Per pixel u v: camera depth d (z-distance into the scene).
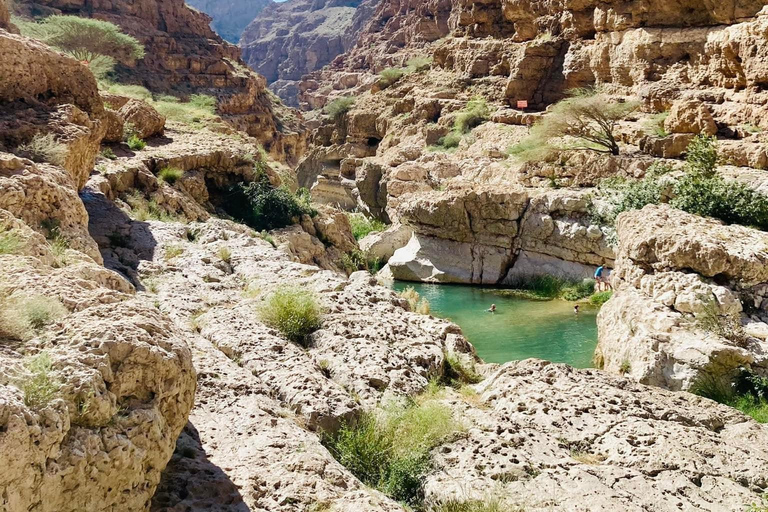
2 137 11.45
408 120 53.44
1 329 4.38
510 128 41.06
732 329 11.77
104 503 3.85
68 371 3.94
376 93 63.66
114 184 16.86
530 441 6.31
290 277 11.32
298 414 6.52
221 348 7.98
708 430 6.98
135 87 44.75
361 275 12.72
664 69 33.50
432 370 8.27
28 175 9.22
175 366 4.44
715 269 12.55
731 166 23.97
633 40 35.34
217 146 24.17
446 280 27.27
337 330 8.70
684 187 18.73
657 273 13.35
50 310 4.69
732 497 5.56
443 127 47.69
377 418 6.62
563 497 5.28
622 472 5.82
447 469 5.85
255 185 22.47
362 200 43.31
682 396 7.90
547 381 7.93
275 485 4.96
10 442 3.32
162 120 25.56
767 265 12.39
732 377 11.17
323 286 10.66
